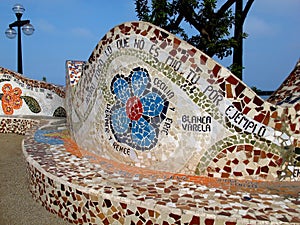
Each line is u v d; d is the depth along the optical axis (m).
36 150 4.93
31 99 10.90
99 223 3.19
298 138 3.40
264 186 3.29
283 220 2.57
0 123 9.68
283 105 3.65
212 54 5.84
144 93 3.89
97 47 4.54
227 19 5.73
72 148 5.05
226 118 3.49
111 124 4.27
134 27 3.95
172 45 3.68
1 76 10.47
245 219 2.58
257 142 3.43
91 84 4.75
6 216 3.71
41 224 3.47
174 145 3.72
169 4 5.62
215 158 3.54
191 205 2.83
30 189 4.40
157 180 3.48
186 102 3.63
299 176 3.42
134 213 2.96
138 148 3.97
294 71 4.53
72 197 3.41
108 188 3.24
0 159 6.58
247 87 3.43
